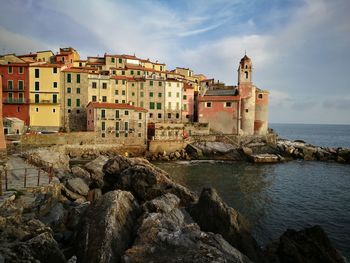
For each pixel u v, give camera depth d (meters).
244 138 90.44
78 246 17.80
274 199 42.91
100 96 84.88
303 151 84.94
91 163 45.88
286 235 24.52
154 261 14.71
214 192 26.39
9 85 74.50
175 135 83.19
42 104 75.50
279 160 79.00
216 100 93.25
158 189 34.12
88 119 76.44
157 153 77.88
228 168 67.56
